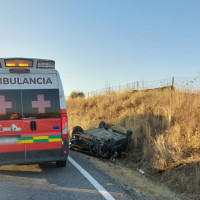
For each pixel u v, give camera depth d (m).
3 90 5.29
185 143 6.96
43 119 5.49
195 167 5.74
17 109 5.34
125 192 4.66
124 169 6.71
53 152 5.58
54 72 5.64
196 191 5.12
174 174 5.91
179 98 10.01
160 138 7.58
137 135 8.73
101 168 6.38
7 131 5.29
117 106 13.89
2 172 5.89
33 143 5.44
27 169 6.17
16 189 4.75
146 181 5.69
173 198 4.63
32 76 5.48
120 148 8.00
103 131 9.38
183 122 8.09
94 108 16.28
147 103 11.57
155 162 6.81
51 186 4.93
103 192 4.61
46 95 5.54
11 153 5.32
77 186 4.93
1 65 5.35
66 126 5.67
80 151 8.84
